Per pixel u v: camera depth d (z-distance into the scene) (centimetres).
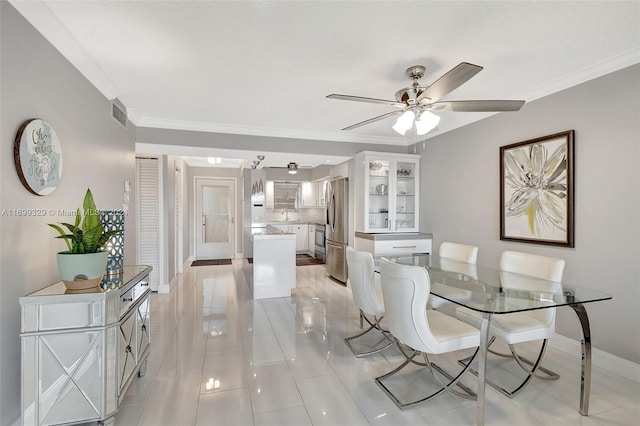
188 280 535
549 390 209
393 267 190
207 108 330
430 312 235
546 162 278
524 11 171
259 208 639
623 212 226
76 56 206
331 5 166
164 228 452
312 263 699
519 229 306
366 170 441
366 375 228
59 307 153
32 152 163
